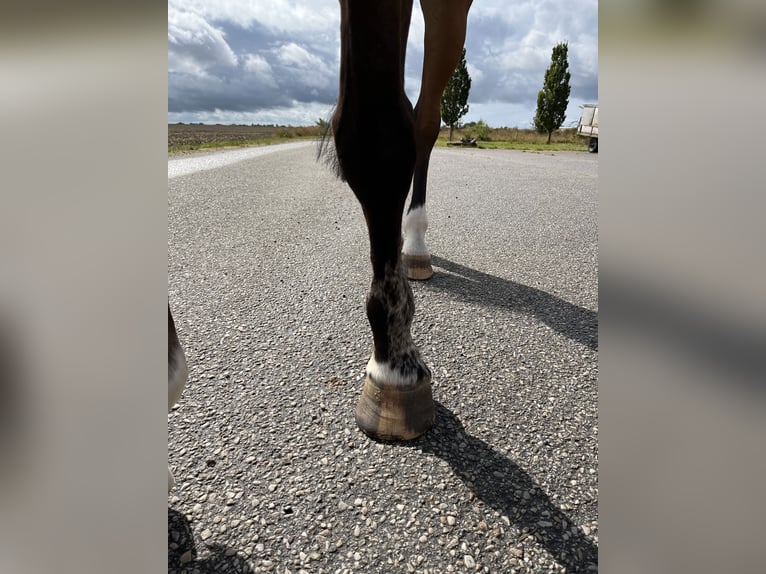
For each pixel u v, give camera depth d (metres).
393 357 1.35
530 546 1.02
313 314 2.06
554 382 1.61
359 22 0.98
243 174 5.99
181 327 1.94
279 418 1.41
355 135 1.09
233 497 1.13
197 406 1.45
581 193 5.09
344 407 1.46
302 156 8.73
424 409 1.36
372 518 1.08
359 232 3.32
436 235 3.32
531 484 1.18
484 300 2.23
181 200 4.29
